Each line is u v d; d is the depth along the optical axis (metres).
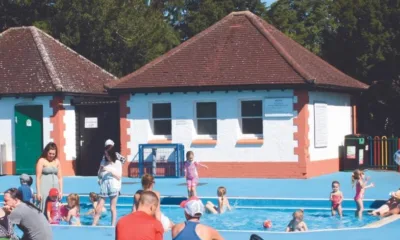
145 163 28.45
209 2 51.56
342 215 19.19
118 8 41.84
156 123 28.73
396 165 29.39
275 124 26.72
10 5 42.69
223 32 29.61
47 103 29.28
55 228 16.20
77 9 41.06
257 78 26.70
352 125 32.09
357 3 37.28
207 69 27.97
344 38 37.69
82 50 41.72
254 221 18.92
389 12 36.44
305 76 26.02
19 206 11.30
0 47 32.22
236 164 27.31
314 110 27.14
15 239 12.28
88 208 21.97
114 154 17.48
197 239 10.08
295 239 14.07
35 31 33.00
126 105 28.98
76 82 30.47
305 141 26.31
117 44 42.22
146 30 42.97
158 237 10.17
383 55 36.41
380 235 14.36
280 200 20.62
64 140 29.30
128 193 23.23
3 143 29.89
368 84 37.78
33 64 30.62
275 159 26.75
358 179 19.09
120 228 10.13
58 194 16.78
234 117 27.36
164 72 28.58
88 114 30.45
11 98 29.75
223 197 20.56
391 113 38.50
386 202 18.95
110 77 33.53
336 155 29.53
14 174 29.73
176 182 26.36
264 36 28.67
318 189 22.92
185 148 28.12
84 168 30.20
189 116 28.05
